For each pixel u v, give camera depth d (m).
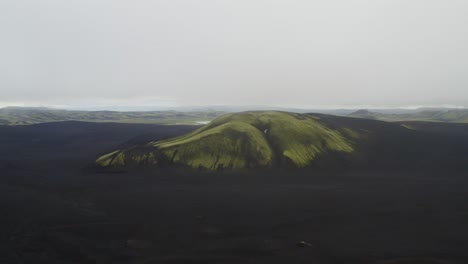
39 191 102.81
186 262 58.22
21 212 83.00
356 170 132.50
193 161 137.00
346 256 60.50
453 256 60.66
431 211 84.19
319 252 62.06
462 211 84.12
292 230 72.31
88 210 85.06
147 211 84.12
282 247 64.19
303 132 162.62
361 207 87.44
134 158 141.62
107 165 136.75
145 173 126.25
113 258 59.62
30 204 89.44
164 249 63.31
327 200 93.38
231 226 74.44
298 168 132.62
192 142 149.62
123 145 181.12
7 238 67.88
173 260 58.94
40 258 59.56
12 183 112.25
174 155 141.75
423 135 190.00
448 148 168.62
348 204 89.94
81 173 128.12
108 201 92.56
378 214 82.06
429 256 60.56
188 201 92.38
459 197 95.88
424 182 114.12
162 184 111.12
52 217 79.81
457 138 191.50
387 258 59.78
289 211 84.31
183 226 74.50
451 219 78.62
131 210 85.00
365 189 105.12
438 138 186.25
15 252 61.75
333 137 166.38
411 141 176.88
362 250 62.94
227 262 58.28
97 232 71.06
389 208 86.50
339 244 65.50
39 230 72.00
